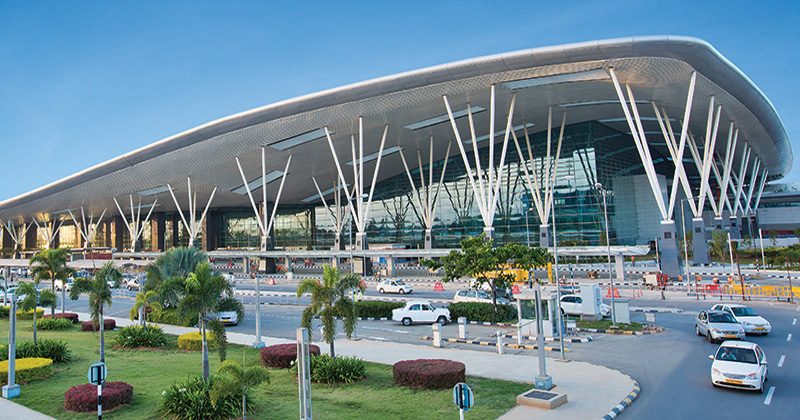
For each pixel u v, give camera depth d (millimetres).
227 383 11656
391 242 89438
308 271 82688
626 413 12984
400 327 28938
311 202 101688
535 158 74062
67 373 18266
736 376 14617
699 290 42156
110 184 74375
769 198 106250
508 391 14680
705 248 57250
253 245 104562
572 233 70188
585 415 12469
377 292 48188
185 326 29891
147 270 33062
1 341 24984
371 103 54969
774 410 12961
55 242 132375
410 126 64000
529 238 73938
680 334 24203
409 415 12609
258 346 22969
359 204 64188
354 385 15695
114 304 44062
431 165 73312
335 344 23328
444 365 16031
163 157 65062
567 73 48062
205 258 34844
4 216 99250
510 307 29844
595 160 69188
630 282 49281
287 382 16203
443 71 49656
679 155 48750
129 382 16781
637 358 19406
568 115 65562
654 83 48906
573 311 30609
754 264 62406
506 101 57688
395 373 15719
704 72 45812
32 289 28719
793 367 17375
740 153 79125
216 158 66625
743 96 52438
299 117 57094
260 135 60969
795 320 27047
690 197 57750
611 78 48188
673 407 13383
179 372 18234
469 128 68000
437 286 50531
